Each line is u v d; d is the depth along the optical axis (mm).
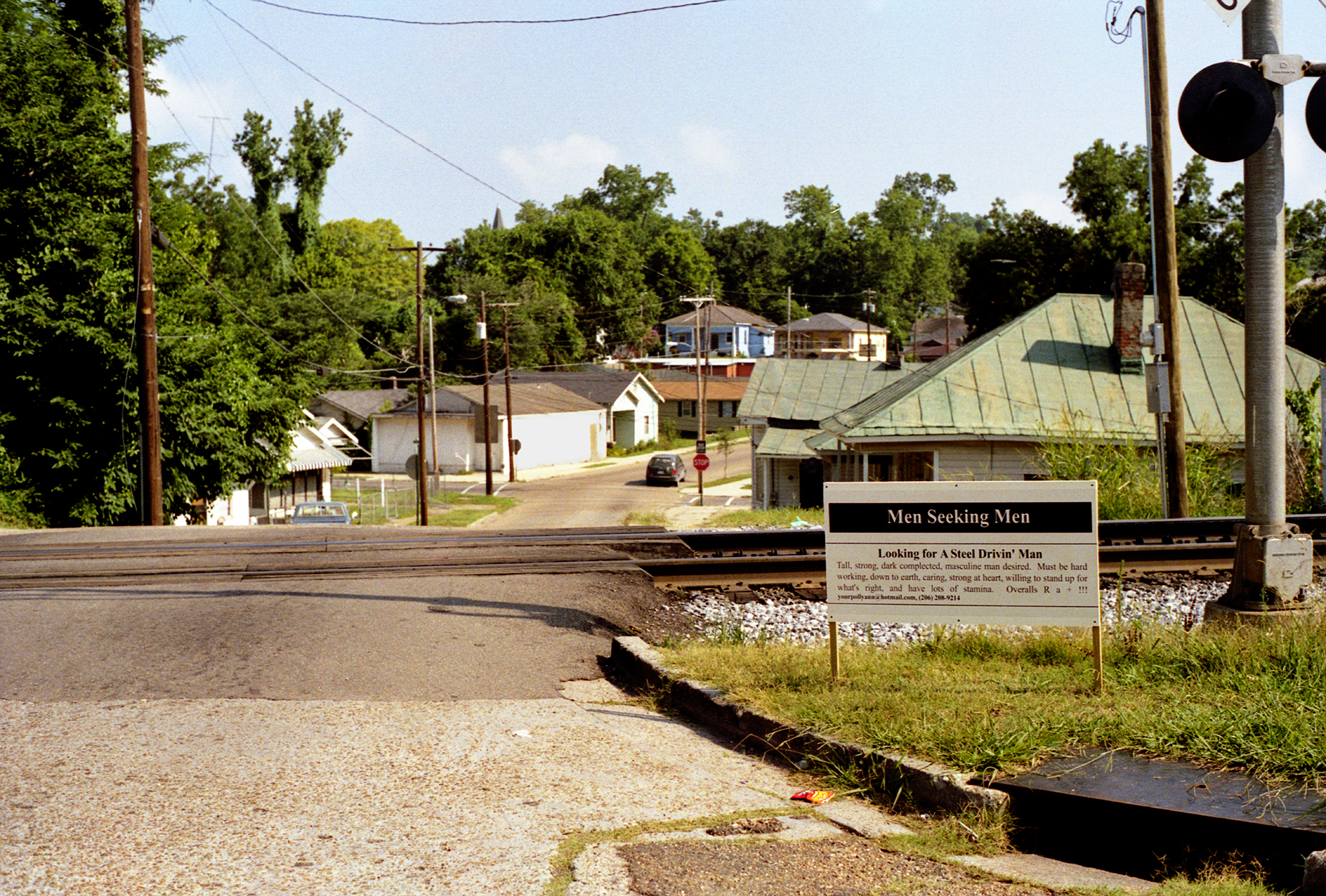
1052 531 6457
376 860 4328
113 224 26344
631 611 9969
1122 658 7230
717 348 113188
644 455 80438
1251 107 7871
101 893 3957
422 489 40125
